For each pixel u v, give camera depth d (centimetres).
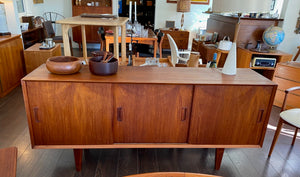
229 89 155
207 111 160
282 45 421
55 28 637
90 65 155
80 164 186
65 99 149
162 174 85
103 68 152
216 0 162
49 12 623
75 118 155
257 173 194
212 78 162
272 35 362
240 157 214
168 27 629
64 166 192
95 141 163
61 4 620
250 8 147
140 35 451
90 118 156
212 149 226
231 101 159
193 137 167
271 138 247
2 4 334
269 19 391
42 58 363
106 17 215
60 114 153
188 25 637
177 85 152
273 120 287
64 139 161
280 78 316
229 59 171
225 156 215
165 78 158
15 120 261
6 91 325
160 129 163
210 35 504
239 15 160
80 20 188
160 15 628
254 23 392
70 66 151
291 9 397
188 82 152
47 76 149
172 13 626
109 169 192
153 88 151
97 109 153
